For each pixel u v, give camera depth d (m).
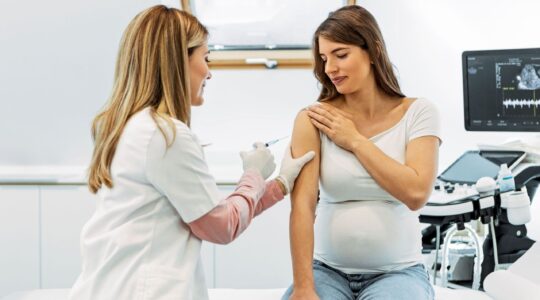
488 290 1.76
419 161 1.65
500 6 2.96
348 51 1.66
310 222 1.66
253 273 2.96
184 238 1.44
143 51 1.44
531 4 2.94
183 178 1.38
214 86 3.08
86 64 3.06
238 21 3.01
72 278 2.99
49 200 2.96
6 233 2.98
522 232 2.44
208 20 3.02
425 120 1.69
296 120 1.79
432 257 2.54
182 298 1.38
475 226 2.62
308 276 1.61
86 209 2.96
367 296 1.55
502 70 2.62
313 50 1.79
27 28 3.04
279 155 3.03
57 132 3.10
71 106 3.09
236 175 2.98
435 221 2.32
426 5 2.98
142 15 1.47
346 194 1.68
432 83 3.02
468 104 2.70
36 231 2.97
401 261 1.67
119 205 1.41
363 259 1.66
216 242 1.47
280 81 3.07
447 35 2.99
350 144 1.66
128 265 1.38
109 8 3.03
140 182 1.40
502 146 2.56
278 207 2.92
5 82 3.07
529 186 2.57
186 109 1.47
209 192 1.42
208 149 3.07
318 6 2.99
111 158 1.43
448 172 2.59
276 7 3.00
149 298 1.35
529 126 2.61
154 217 1.41
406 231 1.69
